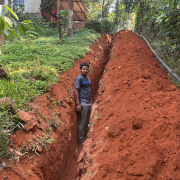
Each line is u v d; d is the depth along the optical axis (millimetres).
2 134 2752
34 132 3250
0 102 3145
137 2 17750
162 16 7027
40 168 2965
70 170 4211
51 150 3383
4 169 2506
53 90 4785
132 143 2910
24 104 3723
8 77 4633
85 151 4164
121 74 6039
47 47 8188
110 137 3605
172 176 2197
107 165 2811
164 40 8180
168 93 3783
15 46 7516
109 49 13086
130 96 4504
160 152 2514
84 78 5406
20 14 15930
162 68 6328
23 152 2889
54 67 5965
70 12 12820
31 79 4805
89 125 5137
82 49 9078
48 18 17750
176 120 2930
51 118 3910
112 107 4801
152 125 3016
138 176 2342
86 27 19719
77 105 5188
